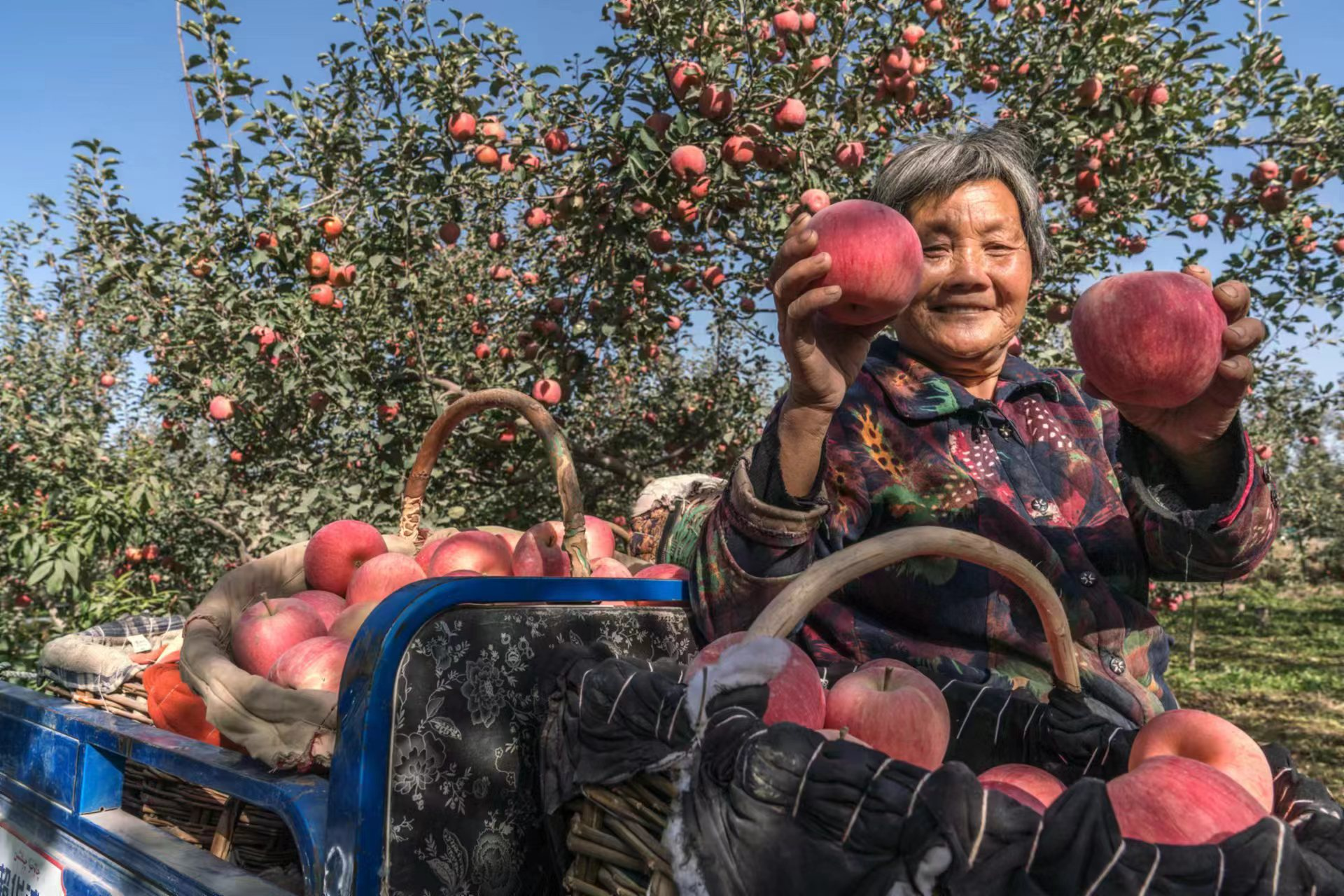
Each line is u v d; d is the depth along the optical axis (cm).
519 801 117
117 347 841
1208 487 123
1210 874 67
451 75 402
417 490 202
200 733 154
